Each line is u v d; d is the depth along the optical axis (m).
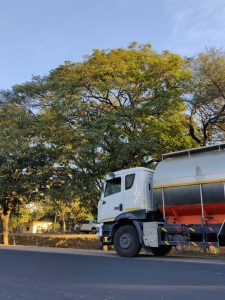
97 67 22.17
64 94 21.97
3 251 18.50
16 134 23.64
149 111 21.62
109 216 16.69
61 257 15.23
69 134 22.17
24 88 25.05
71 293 7.97
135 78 21.91
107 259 14.49
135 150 21.28
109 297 7.55
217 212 14.08
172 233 15.07
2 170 25.30
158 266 12.06
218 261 13.86
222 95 22.22
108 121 20.70
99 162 22.53
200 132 23.84
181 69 22.48
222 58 22.33
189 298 7.37
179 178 14.81
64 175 24.41
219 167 13.94
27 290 8.35
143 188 16.02
